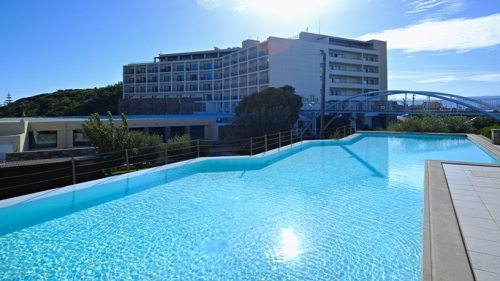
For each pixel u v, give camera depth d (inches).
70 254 192.4
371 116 1940.2
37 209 269.1
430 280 114.1
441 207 194.4
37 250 198.5
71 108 2679.6
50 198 279.0
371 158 521.7
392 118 1879.9
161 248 198.5
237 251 192.7
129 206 284.5
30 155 810.8
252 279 161.2
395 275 162.1
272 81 1873.8
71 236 219.6
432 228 160.9
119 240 211.8
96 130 639.1
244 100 1272.1
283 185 350.3
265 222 239.0
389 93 1600.6
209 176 403.2
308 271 168.1
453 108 1581.0
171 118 1251.2
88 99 2849.4
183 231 224.7
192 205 283.7
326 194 310.7
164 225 237.1
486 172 301.4
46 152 832.9
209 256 187.5
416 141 738.8
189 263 178.9
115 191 334.6
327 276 162.7
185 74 2503.7
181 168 426.9
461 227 164.7
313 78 2009.1
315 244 199.6
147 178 376.5
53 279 164.9
